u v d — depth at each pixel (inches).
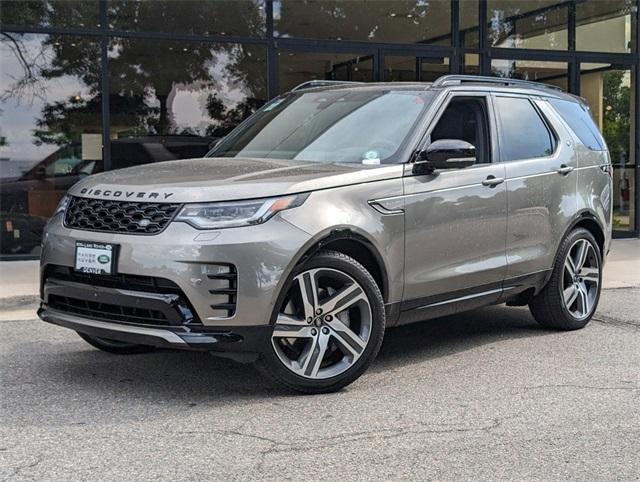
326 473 145.9
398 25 478.6
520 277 243.0
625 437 166.7
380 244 197.8
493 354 237.0
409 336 261.9
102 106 427.8
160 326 175.8
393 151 211.2
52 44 418.9
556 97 275.3
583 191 268.2
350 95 241.9
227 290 174.2
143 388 197.5
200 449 157.0
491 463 151.6
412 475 145.5
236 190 178.9
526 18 505.4
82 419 174.2
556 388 201.6
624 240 512.7
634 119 525.0
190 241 172.9
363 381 206.4
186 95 442.0
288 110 249.1
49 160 422.3
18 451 155.4
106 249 179.3
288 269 179.2
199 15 440.8
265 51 454.6
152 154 438.3
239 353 179.5
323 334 189.6
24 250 419.5
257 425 171.0
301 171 194.9
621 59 522.3
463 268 222.8
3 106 414.3
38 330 263.1
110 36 426.6
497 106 245.4
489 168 232.2
